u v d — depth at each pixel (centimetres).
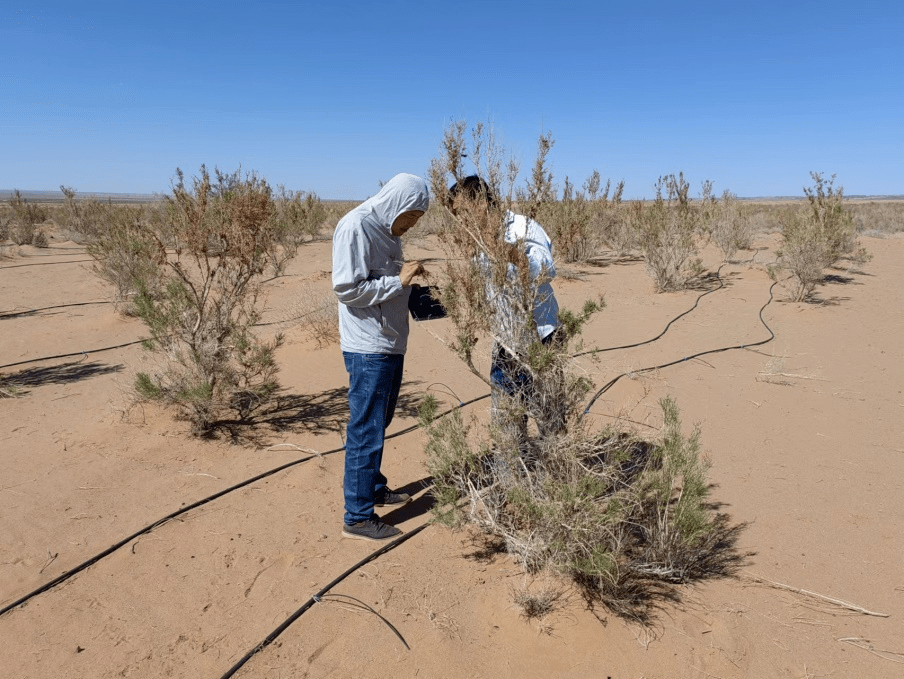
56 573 304
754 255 1494
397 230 311
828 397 532
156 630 265
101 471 413
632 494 304
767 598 279
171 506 368
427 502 370
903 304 927
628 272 1262
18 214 1898
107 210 2114
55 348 737
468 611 273
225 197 512
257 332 779
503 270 280
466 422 476
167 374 499
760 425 473
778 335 750
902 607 273
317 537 335
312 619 268
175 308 477
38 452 443
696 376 592
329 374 622
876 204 4934
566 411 304
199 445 454
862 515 347
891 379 580
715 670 237
